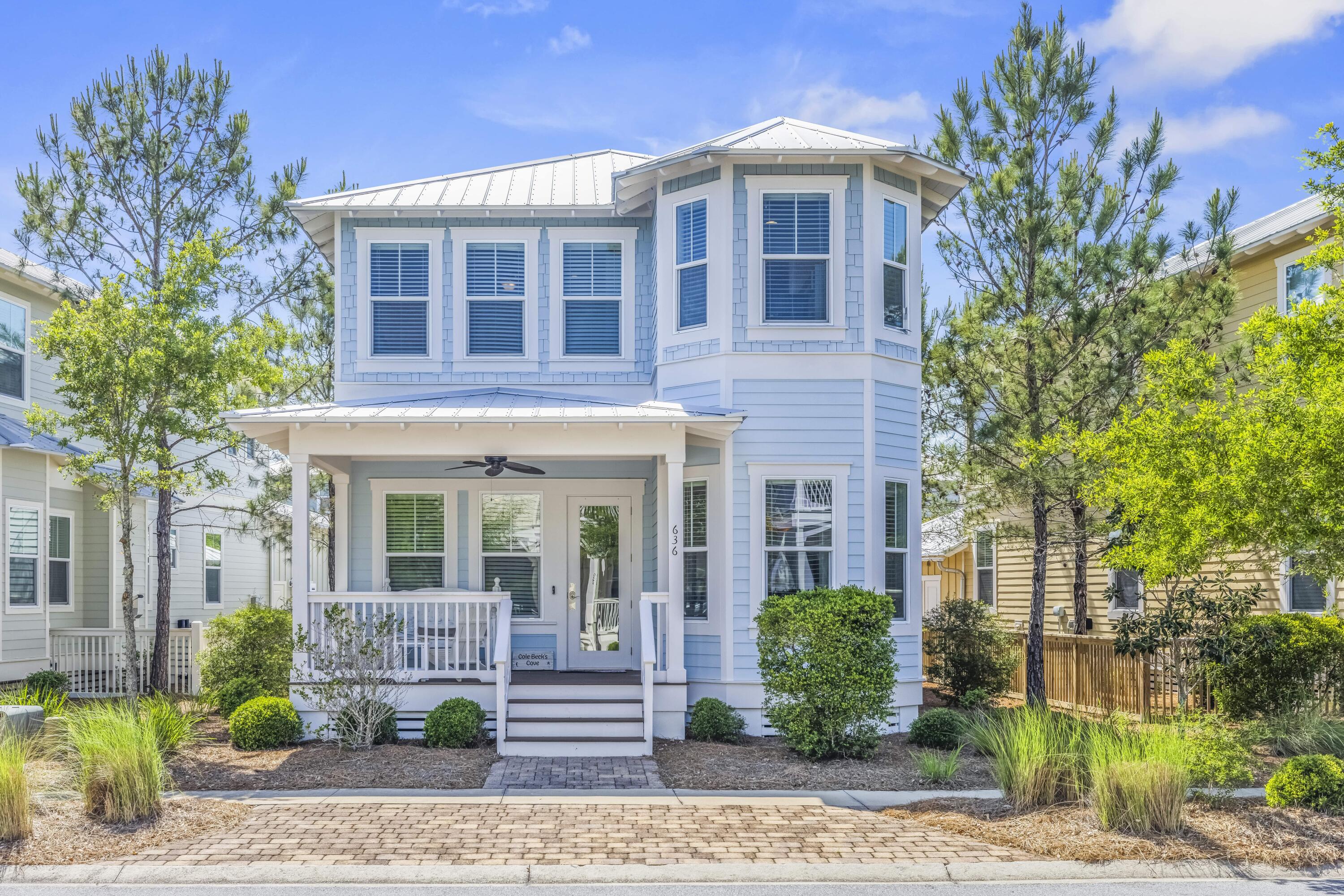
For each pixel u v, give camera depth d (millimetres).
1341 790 8781
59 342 12992
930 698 17234
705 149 13891
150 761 8711
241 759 11281
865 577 13539
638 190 14734
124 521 13156
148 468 17250
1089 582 19469
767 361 13688
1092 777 8781
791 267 13797
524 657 15273
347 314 15328
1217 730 10648
